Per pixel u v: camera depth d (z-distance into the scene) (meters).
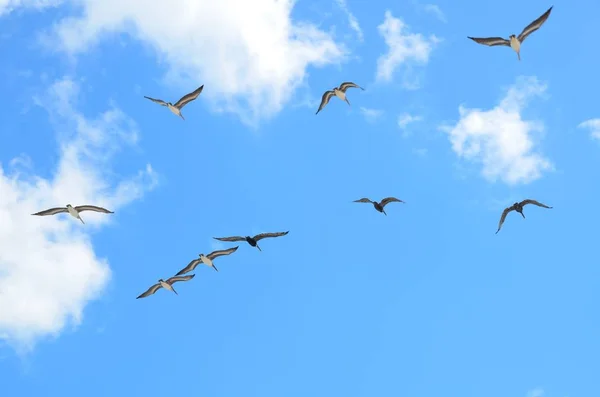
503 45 45.03
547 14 43.78
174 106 53.44
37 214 49.78
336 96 54.84
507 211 52.00
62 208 49.88
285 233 51.50
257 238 51.38
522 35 44.53
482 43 45.34
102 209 50.12
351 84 54.16
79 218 50.44
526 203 51.56
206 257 51.72
